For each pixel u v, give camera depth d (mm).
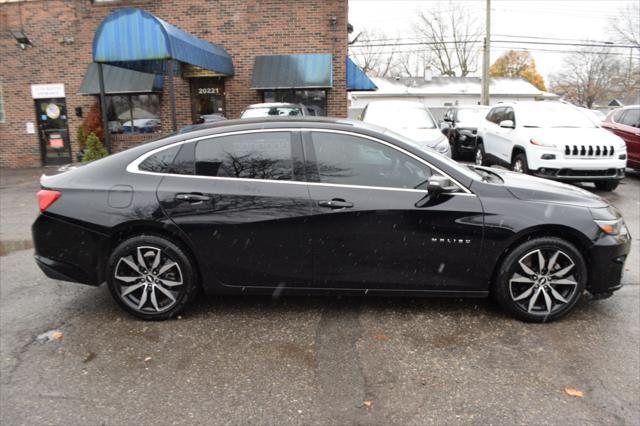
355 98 42094
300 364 3365
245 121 4137
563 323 3941
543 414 2820
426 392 3037
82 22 15383
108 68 15219
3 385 3158
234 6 15289
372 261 3875
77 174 4043
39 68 15719
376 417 2807
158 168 3963
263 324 3959
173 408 2908
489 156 11469
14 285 4926
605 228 3867
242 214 3834
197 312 4195
